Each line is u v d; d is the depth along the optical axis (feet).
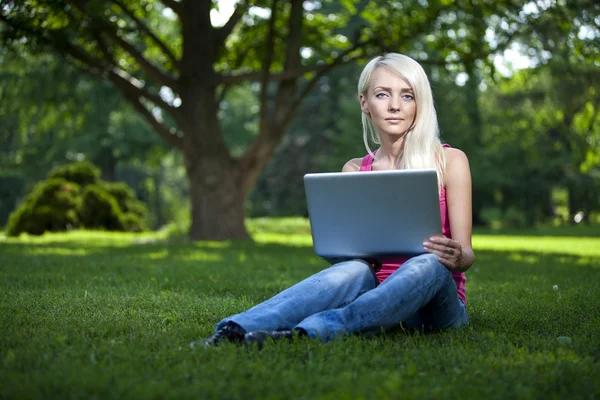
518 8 45.06
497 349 9.86
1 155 108.58
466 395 7.63
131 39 64.69
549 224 125.29
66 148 108.58
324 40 57.82
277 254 36.06
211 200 51.72
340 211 10.80
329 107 141.79
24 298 15.42
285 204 143.64
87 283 19.49
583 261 32.81
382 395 7.45
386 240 10.73
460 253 10.58
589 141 105.50
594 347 10.22
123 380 7.91
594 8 44.55
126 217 67.97
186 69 51.26
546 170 116.37
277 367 8.59
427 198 10.28
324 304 10.37
